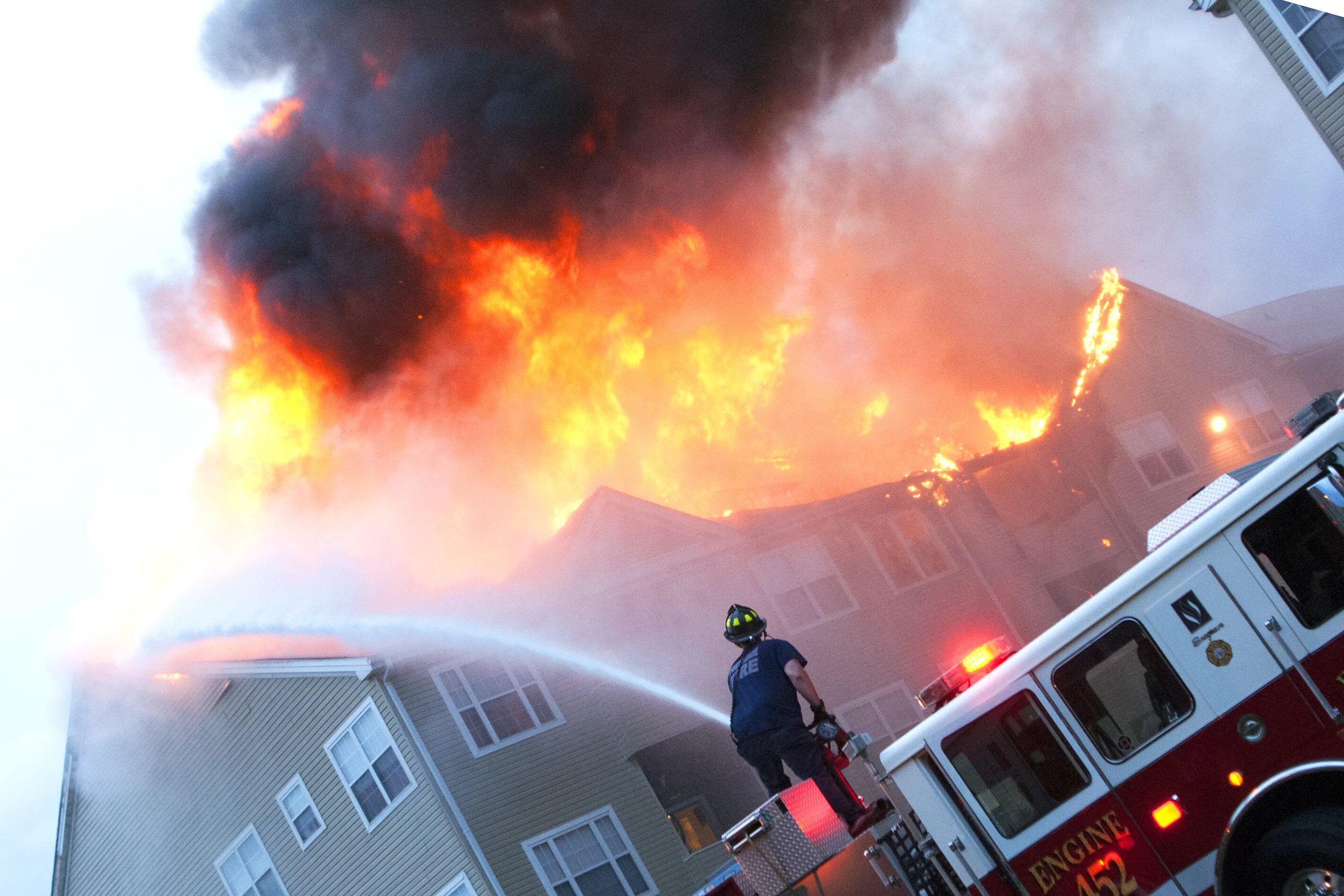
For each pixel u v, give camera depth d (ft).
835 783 20.13
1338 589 16.84
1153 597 17.81
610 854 55.06
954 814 18.66
